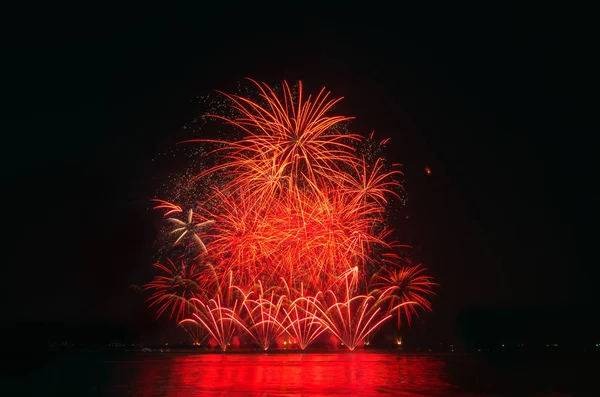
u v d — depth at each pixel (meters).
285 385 41.97
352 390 39.12
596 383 46.78
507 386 43.84
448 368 61.28
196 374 52.00
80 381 48.16
